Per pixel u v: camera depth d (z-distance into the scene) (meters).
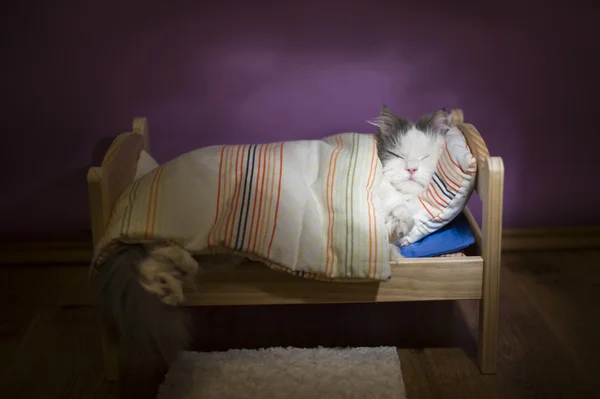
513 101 2.28
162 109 2.25
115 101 2.24
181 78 2.21
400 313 2.07
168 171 1.63
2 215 2.40
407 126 1.82
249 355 1.81
